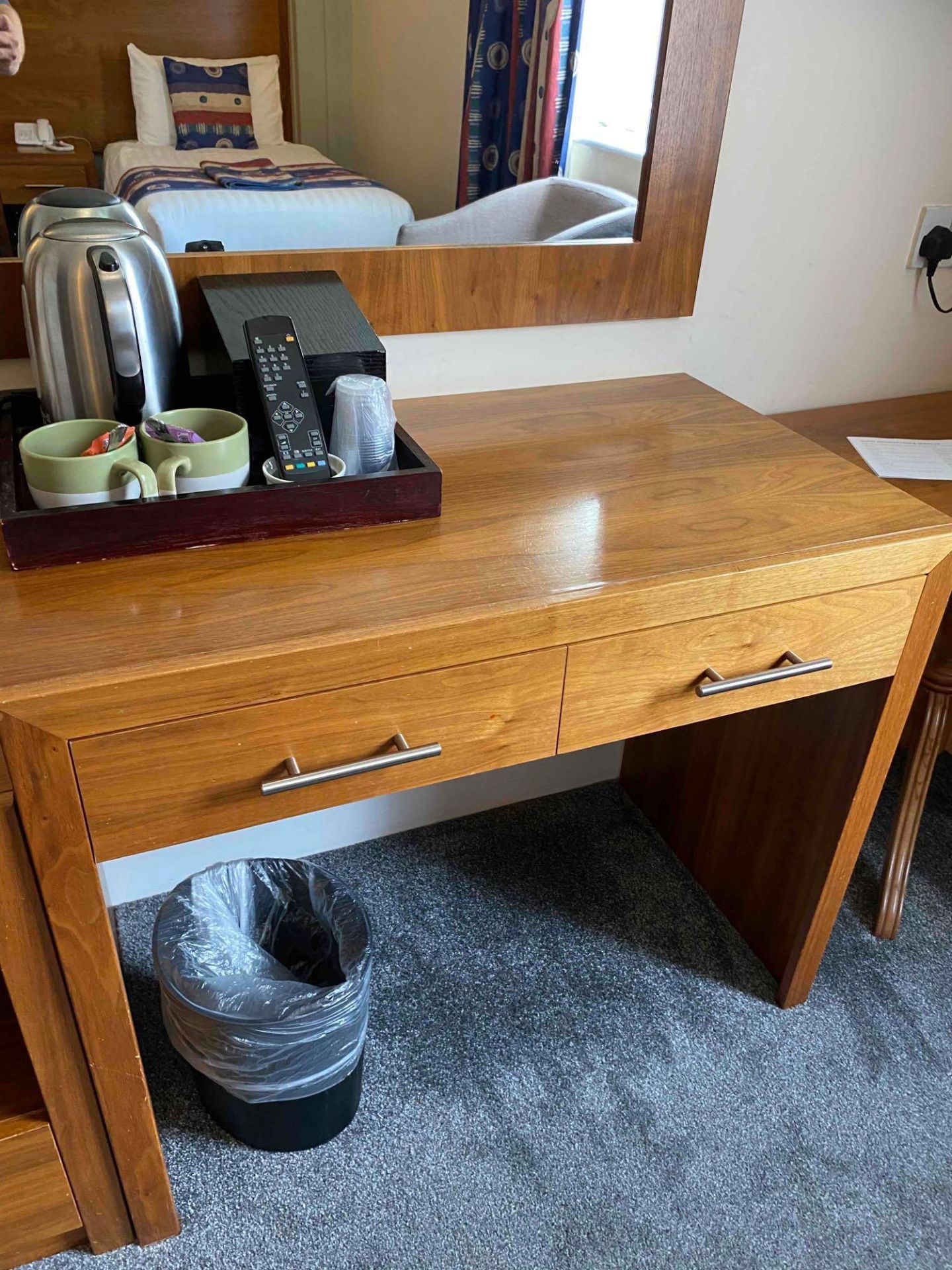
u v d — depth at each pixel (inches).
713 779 63.2
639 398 56.0
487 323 53.1
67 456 37.3
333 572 36.9
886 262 63.6
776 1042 56.7
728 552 39.9
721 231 57.3
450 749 38.1
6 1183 40.8
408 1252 45.9
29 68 38.1
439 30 43.3
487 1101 52.7
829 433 63.1
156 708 31.6
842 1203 48.9
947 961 62.5
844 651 44.4
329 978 52.1
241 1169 49.1
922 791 60.9
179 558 37.1
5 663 30.9
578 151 49.6
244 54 40.4
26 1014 36.3
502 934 62.6
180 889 51.1
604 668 39.1
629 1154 50.5
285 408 38.9
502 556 38.7
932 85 58.1
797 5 51.9
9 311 43.6
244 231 45.2
